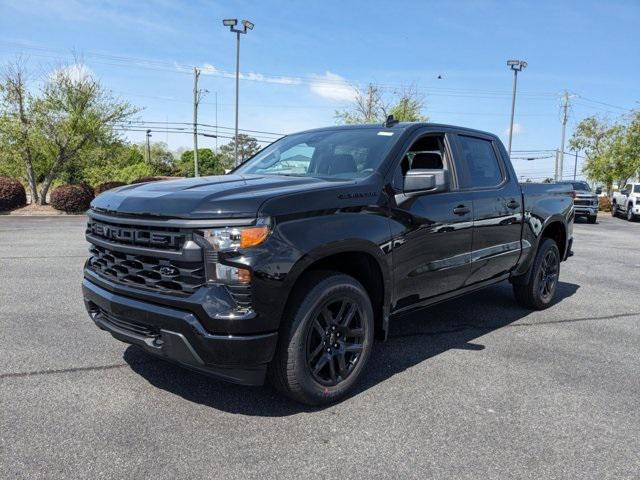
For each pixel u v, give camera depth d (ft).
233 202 9.62
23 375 12.43
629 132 119.03
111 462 8.87
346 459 9.15
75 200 73.05
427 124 14.53
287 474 8.66
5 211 73.61
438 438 9.94
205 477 8.52
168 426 10.16
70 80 77.71
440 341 15.80
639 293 23.73
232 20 100.37
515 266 17.75
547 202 19.03
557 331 17.15
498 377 13.00
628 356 14.80
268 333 9.75
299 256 9.93
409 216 12.58
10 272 25.16
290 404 11.24
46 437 9.63
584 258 35.86
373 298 12.42
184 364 10.21
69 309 18.28
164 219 9.84
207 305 9.41
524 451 9.54
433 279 13.67
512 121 122.52
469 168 15.60
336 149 13.83
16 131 74.84
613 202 103.86
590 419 10.85
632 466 9.14
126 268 10.62
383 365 13.69
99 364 13.19
